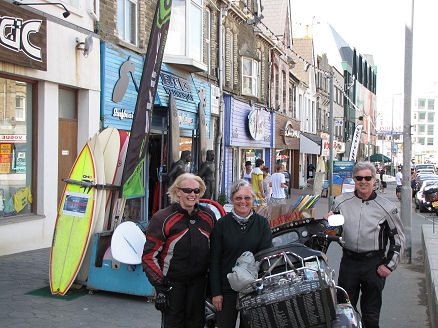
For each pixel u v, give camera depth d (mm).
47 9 8430
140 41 11906
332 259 8797
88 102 9625
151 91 8195
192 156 14828
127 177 6605
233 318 3699
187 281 3742
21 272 6691
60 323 4930
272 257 3514
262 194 13781
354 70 57500
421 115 117125
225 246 3713
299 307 3096
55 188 8742
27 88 8391
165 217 3678
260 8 22859
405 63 9422
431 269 6207
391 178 39656
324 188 24781
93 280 5902
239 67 19922
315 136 36500
